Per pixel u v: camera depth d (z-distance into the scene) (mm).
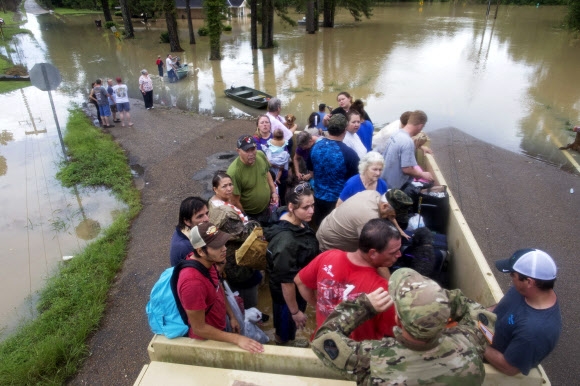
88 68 24703
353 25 42438
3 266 6633
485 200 8008
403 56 27250
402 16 50500
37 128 13531
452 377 1756
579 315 5000
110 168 9883
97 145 11398
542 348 2238
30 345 4805
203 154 10852
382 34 36344
